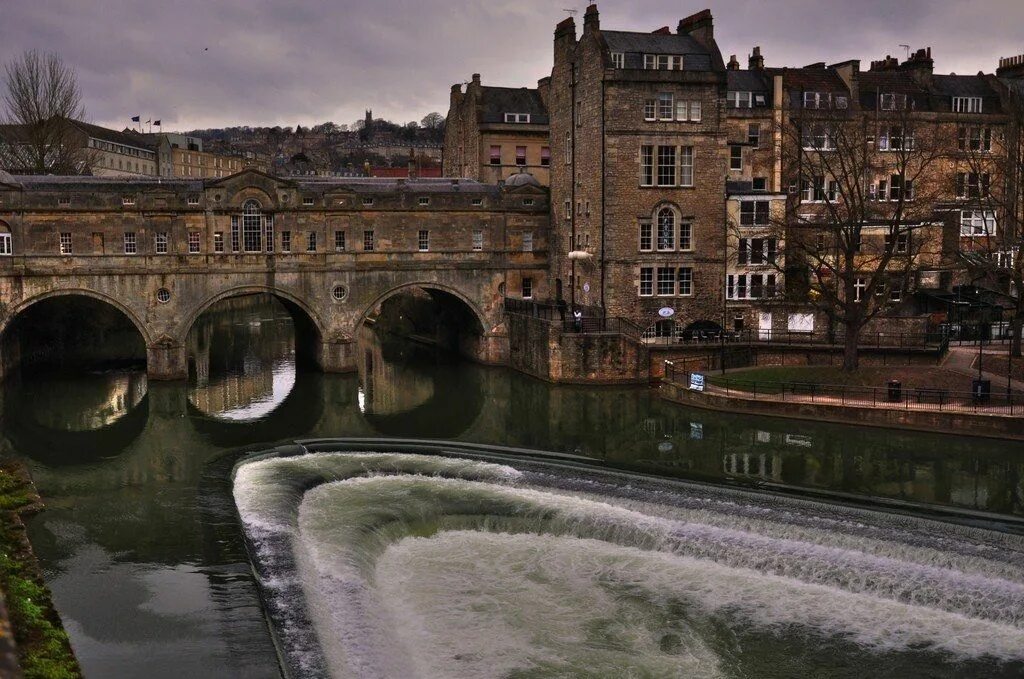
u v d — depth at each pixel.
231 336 92.38
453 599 28.92
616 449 45.22
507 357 71.25
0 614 15.52
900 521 32.81
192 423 52.88
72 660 21.83
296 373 69.56
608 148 63.25
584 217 67.25
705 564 31.78
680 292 65.69
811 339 63.53
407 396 61.12
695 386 54.06
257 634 24.83
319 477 39.09
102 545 31.44
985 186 59.19
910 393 49.44
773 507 34.69
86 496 37.53
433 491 37.38
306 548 31.05
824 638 27.08
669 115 64.12
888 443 44.44
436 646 26.08
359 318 67.62
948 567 29.52
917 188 67.00
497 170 86.88
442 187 72.88
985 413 44.66
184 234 63.09
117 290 61.91
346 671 23.91
